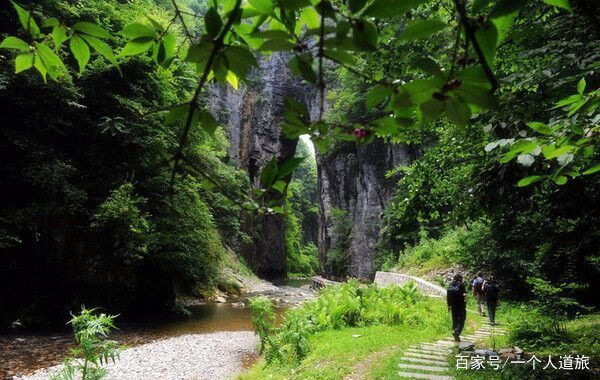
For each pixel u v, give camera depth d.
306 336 8.38
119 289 13.88
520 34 3.08
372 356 6.85
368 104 0.66
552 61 3.10
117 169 14.18
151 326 13.36
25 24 0.80
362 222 31.20
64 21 0.80
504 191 3.65
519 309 11.16
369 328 9.27
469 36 0.59
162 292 15.91
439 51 3.10
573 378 4.95
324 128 0.66
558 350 6.50
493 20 0.62
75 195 12.08
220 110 35.47
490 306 9.84
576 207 3.62
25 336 10.52
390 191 28.16
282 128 0.66
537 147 1.57
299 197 58.91
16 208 11.53
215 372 8.53
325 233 39.03
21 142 11.40
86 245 12.98
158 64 0.88
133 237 13.38
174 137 13.81
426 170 5.75
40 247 12.05
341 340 8.04
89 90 13.25
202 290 20.45
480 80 0.55
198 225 18.02
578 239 4.86
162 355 9.67
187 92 15.44
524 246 5.91
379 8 0.58
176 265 16.12
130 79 14.24
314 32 0.62
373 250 29.33
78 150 13.69
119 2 16.97
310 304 11.08
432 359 6.50
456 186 5.29
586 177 3.32
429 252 19.91
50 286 12.33
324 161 39.12
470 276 15.04
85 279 12.85
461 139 4.70
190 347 10.59
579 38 3.26
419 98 0.57
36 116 11.67
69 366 4.49
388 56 3.13
